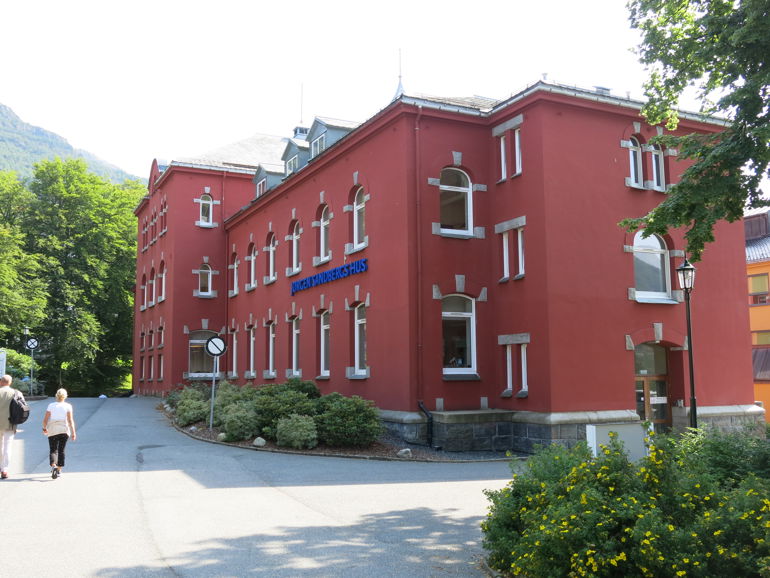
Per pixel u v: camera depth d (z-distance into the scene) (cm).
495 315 1847
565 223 1706
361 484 1192
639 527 549
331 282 2184
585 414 1655
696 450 886
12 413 1223
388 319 1841
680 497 592
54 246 4438
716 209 999
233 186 3419
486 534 758
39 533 834
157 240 3634
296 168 2808
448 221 1861
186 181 3328
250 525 884
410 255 1770
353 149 2078
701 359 1877
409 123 1817
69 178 4697
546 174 1700
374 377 1897
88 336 4538
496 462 1519
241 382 3027
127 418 2322
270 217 2775
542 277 1681
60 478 1226
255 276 2961
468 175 1894
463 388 1795
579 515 578
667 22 1174
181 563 714
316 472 1316
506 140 1845
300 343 2403
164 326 3394
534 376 1689
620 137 1820
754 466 809
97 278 4688
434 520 920
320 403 1736
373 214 1944
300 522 903
